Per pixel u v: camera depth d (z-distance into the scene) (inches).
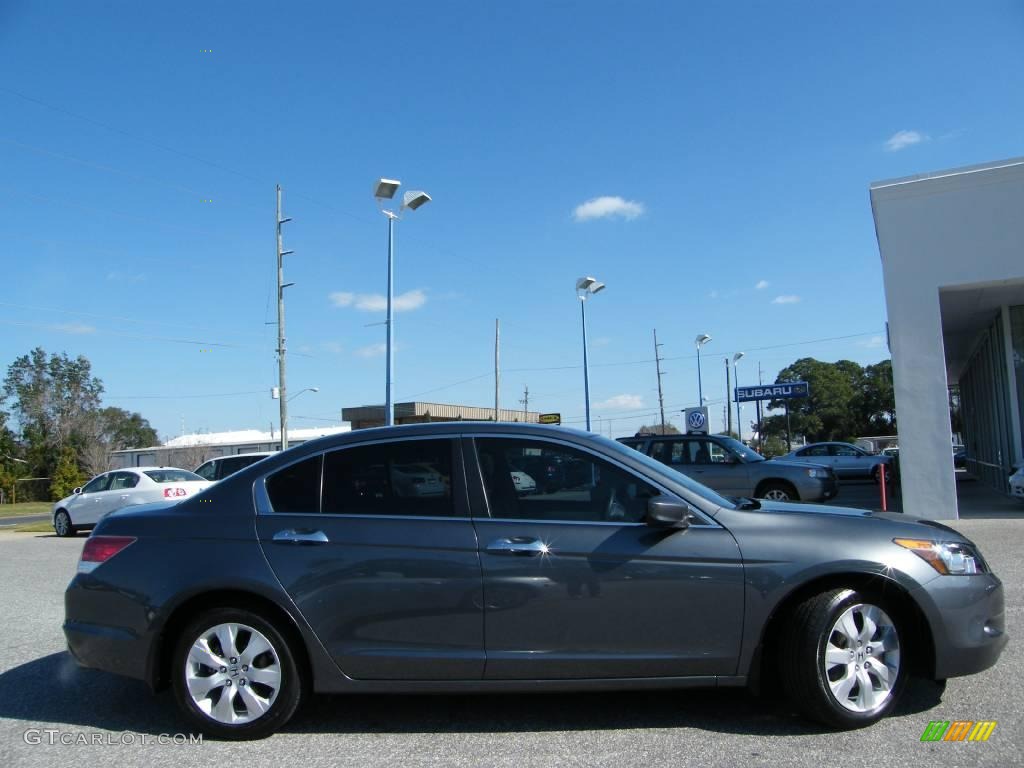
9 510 1777.8
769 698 189.8
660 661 166.7
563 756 157.8
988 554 394.6
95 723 185.3
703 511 173.3
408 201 770.8
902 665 171.0
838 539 170.4
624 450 181.8
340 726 178.5
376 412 1373.0
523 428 183.0
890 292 573.9
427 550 170.1
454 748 163.6
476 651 167.6
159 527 180.9
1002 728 167.8
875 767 149.4
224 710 170.1
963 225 561.0
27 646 260.7
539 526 171.5
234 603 173.3
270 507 179.5
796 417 2509.8
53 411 2938.0
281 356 1406.3
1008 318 700.7
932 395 561.6
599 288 1143.0
